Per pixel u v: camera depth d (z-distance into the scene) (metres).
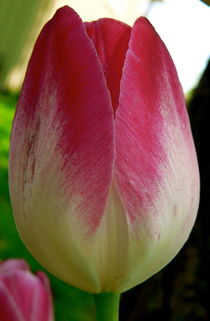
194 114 0.41
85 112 0.16
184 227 0.17
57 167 0.16
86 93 0.16
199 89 0.41
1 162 0.94
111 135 0.16
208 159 0.40
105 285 0.17
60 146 0.16
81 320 0.61
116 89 0.17
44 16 1.81
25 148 0.16
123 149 0.16
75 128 0.16
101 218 0.16
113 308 0.17
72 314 0.61
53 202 0.16
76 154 0.16
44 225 0.16
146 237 0.16
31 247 0.16
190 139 0.17
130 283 0.17
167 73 0.17
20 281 0.11
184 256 0.39
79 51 0.16
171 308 0.39
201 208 0.39
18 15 1.84
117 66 0.17
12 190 0.16
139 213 0.16
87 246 0.16
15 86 1.82
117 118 0.16
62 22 0.16
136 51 0.17
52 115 0.16
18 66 1.82
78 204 0.16
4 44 1.84
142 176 0.16
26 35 1.82
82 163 0.16
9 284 0.11
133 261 0.16
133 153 0.16
